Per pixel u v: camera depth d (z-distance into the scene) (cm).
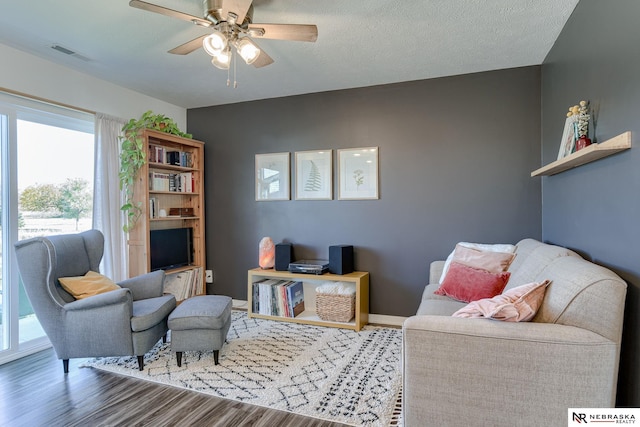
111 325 243
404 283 356
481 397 143
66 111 318
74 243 277
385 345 297
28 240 244
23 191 294
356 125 373
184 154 416
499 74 324
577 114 205
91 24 243
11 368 260
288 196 402
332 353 281
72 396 219
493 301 165
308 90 383
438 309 230
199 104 433
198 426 188
